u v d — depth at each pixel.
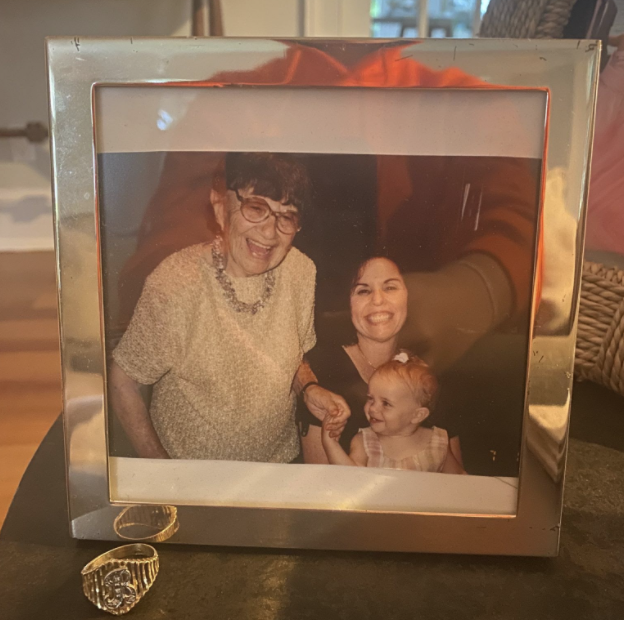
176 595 0.32
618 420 0.50
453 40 0.31
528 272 0.33
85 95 0.32
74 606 0.32
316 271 0.34
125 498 0.36
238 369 0.35
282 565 0.35
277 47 0.32
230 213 0.34
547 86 0.31
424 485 0.36
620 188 0.51
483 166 0.33
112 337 0.35
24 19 1.16
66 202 0.33
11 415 0.56
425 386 0.35
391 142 0.33
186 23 1.17
